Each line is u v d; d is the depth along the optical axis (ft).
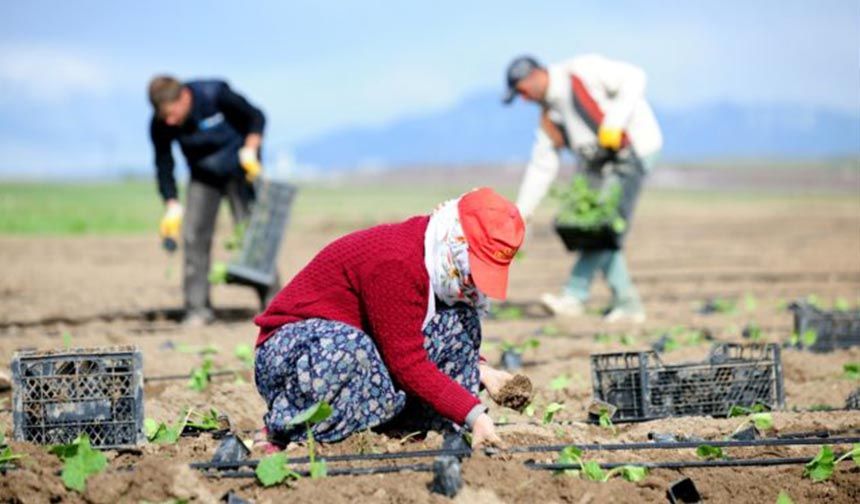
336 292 33.06
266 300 70.08
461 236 31.22
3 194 314.14
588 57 66.33
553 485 31.40
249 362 55.42
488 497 30.30
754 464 34.19
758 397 41.24
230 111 67.21
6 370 52.75
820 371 51.88
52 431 34.30
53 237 166.71
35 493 30.12
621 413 40.78
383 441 34.40
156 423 39.32
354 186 504.84
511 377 35.12
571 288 72.02
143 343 62.80
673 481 32.71
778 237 164.55
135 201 290.15
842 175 499.92
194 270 70.49
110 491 29.84
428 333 33.14
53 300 88.38
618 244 69.51
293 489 30.91
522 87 66.49
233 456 32.76
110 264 124.06
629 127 66.59
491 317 75.20
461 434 33.58
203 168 67.62
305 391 32.86
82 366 34.50
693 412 40.83
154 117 65.82
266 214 68.85
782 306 77.82
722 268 116.16
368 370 33.06
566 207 69.21
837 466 34.22
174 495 29.78
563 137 68.18
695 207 263.70
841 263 119.03
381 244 32.04
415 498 29.99
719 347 41.32
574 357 57.21
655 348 57.31
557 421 41.24
